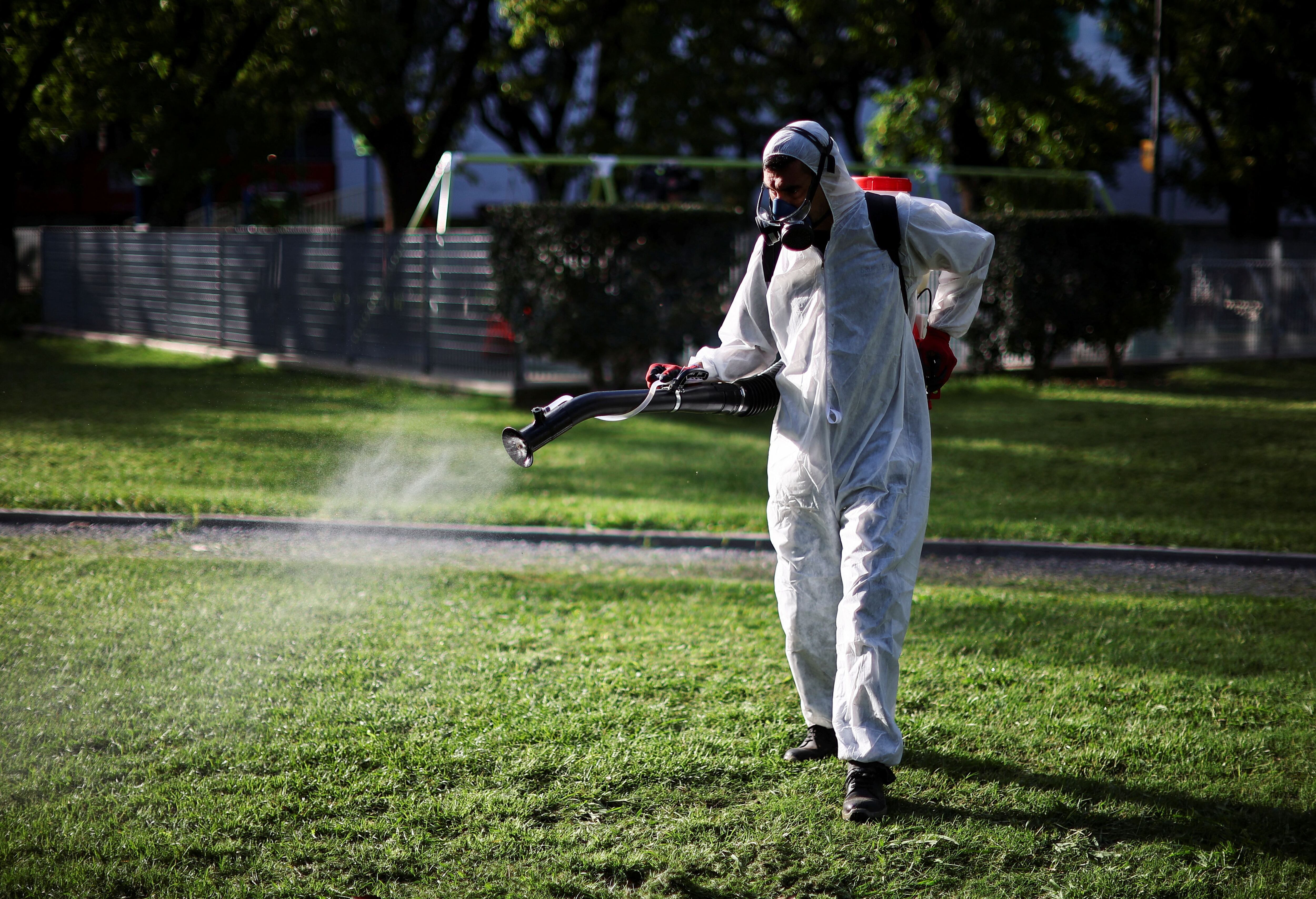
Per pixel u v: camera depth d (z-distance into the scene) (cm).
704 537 652
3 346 1859
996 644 458
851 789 304
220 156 1889
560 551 634
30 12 1898
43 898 252
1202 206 2939
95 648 419
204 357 1717
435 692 384
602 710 370
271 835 284
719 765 329
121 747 332
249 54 1939
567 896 260
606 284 1242
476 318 1333
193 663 407
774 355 340
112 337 1986
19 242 2425
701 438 1056
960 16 1919
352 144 3709
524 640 449
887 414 314
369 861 272
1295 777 330
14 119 2106
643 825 294
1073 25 2617
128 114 1877
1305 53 2141
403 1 1986
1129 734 360
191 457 868
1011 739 356
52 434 948
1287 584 596
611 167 1580
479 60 2353
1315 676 423
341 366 1502
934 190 1834
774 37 2738
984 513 739
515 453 290
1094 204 2144
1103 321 1534
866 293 306
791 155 293
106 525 652
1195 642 466
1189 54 2183
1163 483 855
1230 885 270
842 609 306
